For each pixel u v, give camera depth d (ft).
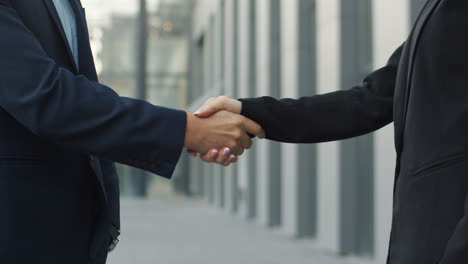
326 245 26.96
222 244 30.17
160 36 89.92
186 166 88.69
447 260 3.92
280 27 38.14
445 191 4.34
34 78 4.37
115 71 85.81
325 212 27.12
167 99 90.07
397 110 5.01
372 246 24.25
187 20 89.76
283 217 35.24
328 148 26.81
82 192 4.89
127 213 53.36
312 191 32.17
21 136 4.50
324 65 27.45
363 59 25.43
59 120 4.41
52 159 4.64
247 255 25.98
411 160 4.64
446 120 4.41
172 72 90.17
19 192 4.44
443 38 4.48
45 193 4.57
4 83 4.33
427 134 4.52
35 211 4.51
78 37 5.33
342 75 25.70
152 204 68.03
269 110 5.85
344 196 25.44
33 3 4.72
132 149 4.63
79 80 4.59
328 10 26.99
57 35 4.83
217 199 64.28
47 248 4.59
